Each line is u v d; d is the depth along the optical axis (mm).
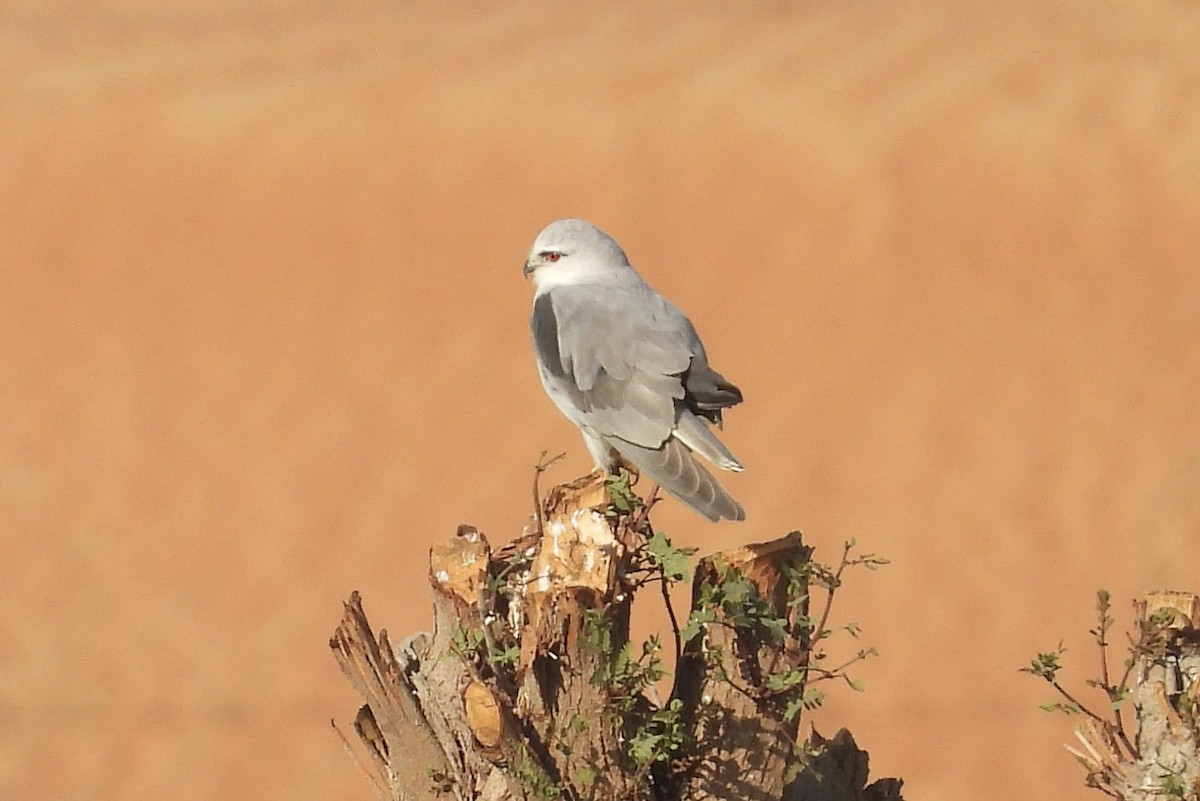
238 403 23344
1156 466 19281
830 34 36562
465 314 25781
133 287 27344
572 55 36219
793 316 24625
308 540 19281
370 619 17203
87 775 14859
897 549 17797
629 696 6082
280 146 31859
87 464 21672
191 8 44219
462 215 29047
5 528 19906
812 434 20891
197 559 18984
